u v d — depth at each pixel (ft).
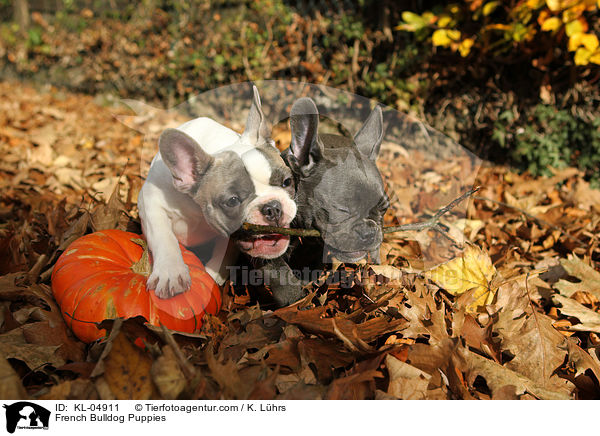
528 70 4.65
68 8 9.11
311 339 1.85
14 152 5.25
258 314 2.09
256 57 5.71
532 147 4.61
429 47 4.79
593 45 3.90
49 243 2.70
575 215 3.72
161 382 1.57
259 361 1.76
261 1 5.77
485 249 2.75
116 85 8.12
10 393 1.52
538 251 3.18
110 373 1.57
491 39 4.52
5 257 2.46
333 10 5.24
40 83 9.57
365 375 1.61
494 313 2.17
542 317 2.06
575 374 1.89
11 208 3.51
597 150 4.50
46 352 1.83
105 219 2.73
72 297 1.95
